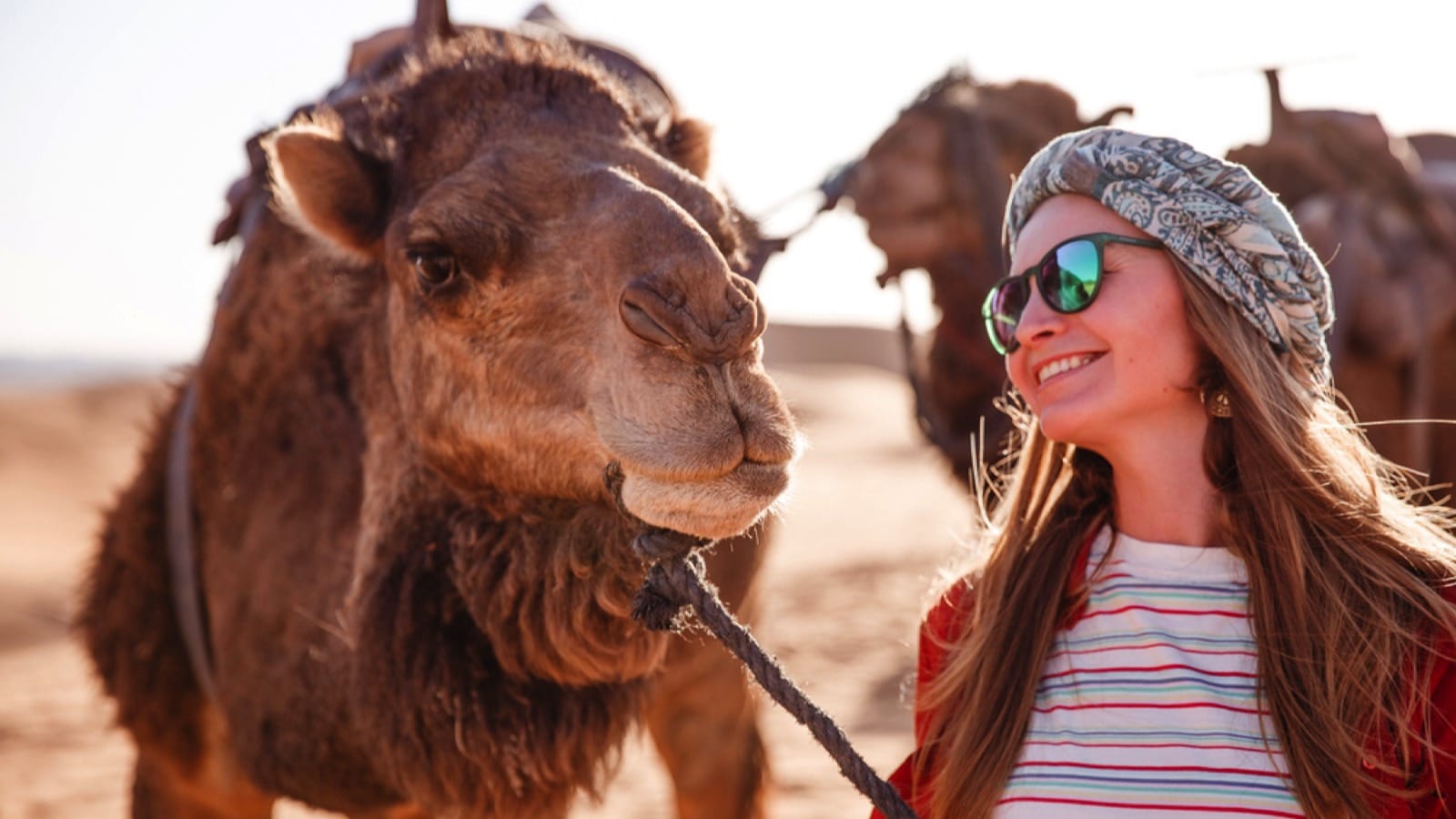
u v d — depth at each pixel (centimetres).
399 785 356
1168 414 259
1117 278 253
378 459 364
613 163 321
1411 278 657
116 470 3212
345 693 366
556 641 326
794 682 254
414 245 319
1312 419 253
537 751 340
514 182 314
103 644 440
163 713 431
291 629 385
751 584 471
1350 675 237
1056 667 257
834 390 5303
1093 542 267
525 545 327
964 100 728
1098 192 252
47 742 980
